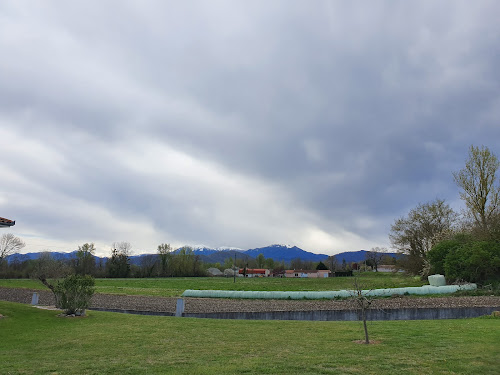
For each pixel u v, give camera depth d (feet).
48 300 110.83
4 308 65.46
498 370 30.22
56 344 43.86
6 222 68.64
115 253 339.16
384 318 79.00
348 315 80.28
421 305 83.35
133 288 154.61
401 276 211.20
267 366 32.30
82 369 31.99
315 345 42.98
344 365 32.35
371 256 414.21
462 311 79.20
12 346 42.68
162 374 30.01
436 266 132.67
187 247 407.03
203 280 250.37
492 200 146.10
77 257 343.26
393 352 37.81
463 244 124.57
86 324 60.29
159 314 89.71
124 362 34.60
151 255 378.94
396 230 191.72
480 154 147.64
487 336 46.80
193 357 36.68
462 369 30.63
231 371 30.71
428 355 36.04
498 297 89.61
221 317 84.79
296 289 148.97
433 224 184.34
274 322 67.97
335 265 477.36
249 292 109.91
